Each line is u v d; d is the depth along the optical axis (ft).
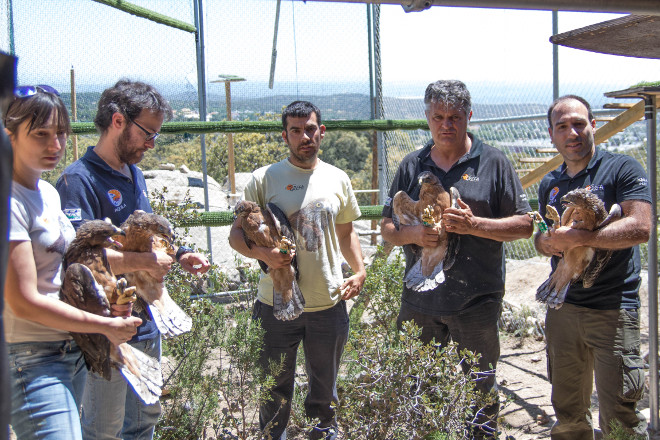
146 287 9.50
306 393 13.93
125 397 9.73
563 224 10.84
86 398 9.45
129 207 10.05
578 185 11.87
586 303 11.53
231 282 20.25
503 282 12.37
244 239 11.60
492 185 12.17
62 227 8.47
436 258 11.89
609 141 23.82
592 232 10.50
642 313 19.70
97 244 8.39
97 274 8.25
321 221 11.94
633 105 18.02
